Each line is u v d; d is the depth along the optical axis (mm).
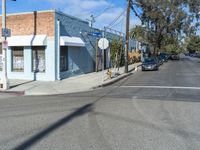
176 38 74250
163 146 6770
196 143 7023
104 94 16266
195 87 18984
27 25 23578
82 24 28250
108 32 37656
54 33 22703
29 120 9461
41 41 22438
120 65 42562
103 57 34344
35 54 23531
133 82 22984
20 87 19094
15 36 23922
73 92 17688
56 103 13047
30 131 8102
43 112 10828
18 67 24250
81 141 7145
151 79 25125
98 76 26562
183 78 25641
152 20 62219
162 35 66188
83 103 12961
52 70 22891
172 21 62938
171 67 44156
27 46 23609
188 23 63344
